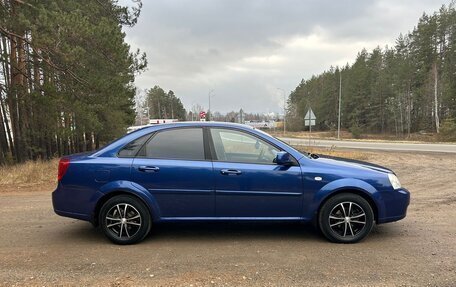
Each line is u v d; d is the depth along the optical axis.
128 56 20.16
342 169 5.42
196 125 5.58
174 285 4.02
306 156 5.61
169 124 5.62
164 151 5.47
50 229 6.18
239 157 5.46
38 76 18.16
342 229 5.39
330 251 5.04
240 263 4.61
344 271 4.36
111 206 5.37
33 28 13.69
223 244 5.33
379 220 5.41
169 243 5.39
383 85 80.81
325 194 5.30
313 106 111.75
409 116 70.69
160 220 5.38
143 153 5.47
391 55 84.81
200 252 5.02
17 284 4.06
